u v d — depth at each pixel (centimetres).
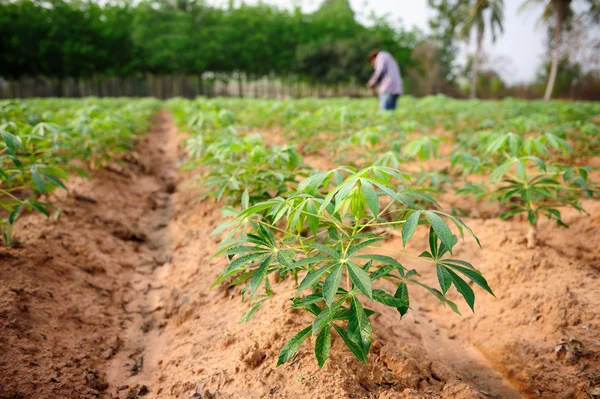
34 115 505
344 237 173
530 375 197
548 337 212
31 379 184
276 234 290
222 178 308
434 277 289
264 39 4550
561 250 305
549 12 2467
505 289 254
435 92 4838
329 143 534
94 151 532
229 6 5025
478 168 300
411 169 501
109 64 4497
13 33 4088
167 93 5197
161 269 332
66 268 278
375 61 902
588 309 215
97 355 218
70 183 449
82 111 603
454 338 238
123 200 459
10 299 222
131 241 370
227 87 5666
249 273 189
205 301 261
